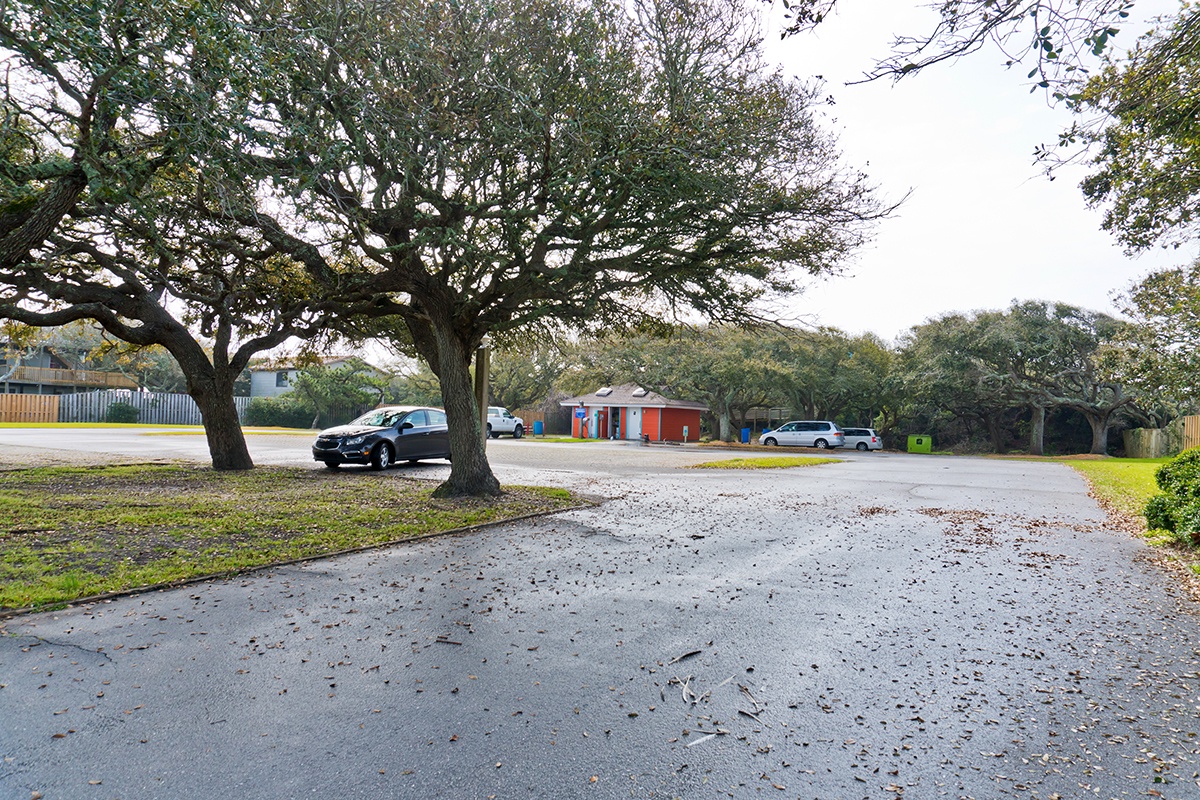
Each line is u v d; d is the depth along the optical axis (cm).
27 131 815
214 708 368
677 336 1416
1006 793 299
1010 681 425
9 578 602
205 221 1071
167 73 666
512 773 308
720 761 323
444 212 1021
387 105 824
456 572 680
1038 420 4038
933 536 944
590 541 855
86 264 1308
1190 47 558
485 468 1241
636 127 864
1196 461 1107
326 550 759
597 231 1036
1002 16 412
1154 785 307
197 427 3775
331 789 292
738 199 962
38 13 584
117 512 927
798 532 952
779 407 4669
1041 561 787
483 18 836
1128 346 2709
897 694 403
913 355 4234
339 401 4850
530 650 464
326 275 1092
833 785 303
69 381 4838
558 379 4906
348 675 416
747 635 504
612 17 909
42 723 348
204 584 621
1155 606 597
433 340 1334
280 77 723
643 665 441
